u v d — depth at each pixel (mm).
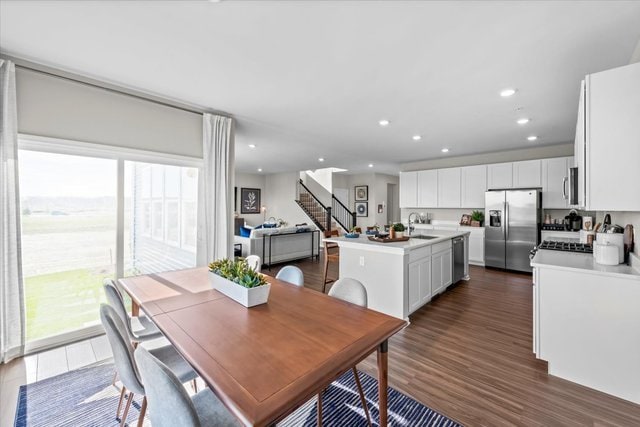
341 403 1925
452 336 2855
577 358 2111
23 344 2441
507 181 5766
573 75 2598
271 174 10578
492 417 1771
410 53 2254
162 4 1720
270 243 6008
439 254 4027
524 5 1705
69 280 2781
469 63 2402
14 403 1910
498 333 2920
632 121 1761
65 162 2740
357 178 10422
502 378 2170
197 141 3537
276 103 3344
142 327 2096
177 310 1624
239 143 5371
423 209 7273
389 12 1772
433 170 6797
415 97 3137
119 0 1681
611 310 1992
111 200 3014
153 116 3160
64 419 1778
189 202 3561
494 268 5781
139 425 1464
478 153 6203
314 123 4102
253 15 1812
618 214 2812
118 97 2916
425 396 1967
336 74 2617
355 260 3613
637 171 1749
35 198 2598
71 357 2480
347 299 1876
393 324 1456
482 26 1907
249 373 1017
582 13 1770
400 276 3154
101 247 2963
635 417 1771
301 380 981
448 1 1674
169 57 2334
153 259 3297
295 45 2152
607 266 2152
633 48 2152
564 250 2939
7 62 2275
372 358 2473
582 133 2068
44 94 2502
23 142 2453
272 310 1633
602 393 1999
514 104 3316
